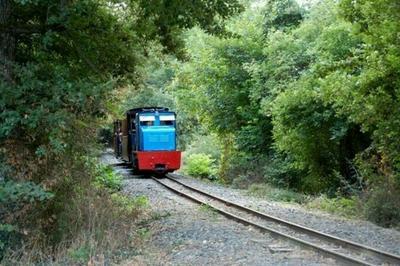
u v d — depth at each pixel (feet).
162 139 101.71
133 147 106.22
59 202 37.14
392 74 54.29
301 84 72.38
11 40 38.75
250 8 102.06
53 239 36.22
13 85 34.30
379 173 61.87
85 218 37.76
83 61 44.86
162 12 43.78
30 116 33.12
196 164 112.88
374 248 35.88
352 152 77.46
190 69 104.63
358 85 56.13
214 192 73.15
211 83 103.19
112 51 47.16
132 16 48.60
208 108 104.58
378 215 54.44
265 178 90.48
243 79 98.89
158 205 59.88
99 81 43.83
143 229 43.32
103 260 32.63
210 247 37.22
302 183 84.07
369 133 72.59
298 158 79.66
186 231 43.04
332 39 68.59
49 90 34.60
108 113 41.01
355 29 55.67
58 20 37.68
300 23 95.61
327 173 79.51
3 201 32.73
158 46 56.54
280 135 79.51
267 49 87.66
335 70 64.03
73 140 36.22
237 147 102.32
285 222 46.75
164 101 174.81
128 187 79.05
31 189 32.99
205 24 45.44
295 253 35.32
